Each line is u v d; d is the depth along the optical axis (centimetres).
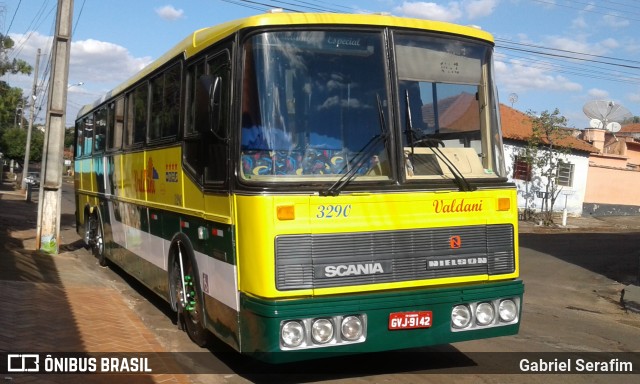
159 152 781
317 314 497
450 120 583
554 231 2519
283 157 515
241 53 536
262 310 490
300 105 529
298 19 538
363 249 517
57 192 1345
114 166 1067
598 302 1149
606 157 3516
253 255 500
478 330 563
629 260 1631
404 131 552
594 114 3678
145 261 868
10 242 1436
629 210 3488
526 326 898
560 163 2850
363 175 530
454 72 591
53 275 1048
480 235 570
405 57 566
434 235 546
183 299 704
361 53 552
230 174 535
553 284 1317
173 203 720
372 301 515
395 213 532
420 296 535
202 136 616
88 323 733
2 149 5822
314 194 505
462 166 579
